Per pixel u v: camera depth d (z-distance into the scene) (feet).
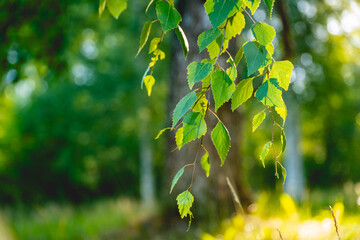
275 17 18.57
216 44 3.63
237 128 13.85
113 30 34.58
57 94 48.24
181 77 13.58
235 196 6.55
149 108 43.37
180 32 3.54
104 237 14.17
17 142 56.44
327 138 55.88
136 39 33.99
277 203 10.19
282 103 3.18
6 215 25.58
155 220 13.64
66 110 49.47
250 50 3.19
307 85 29.89
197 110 3.50
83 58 40.01
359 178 57.82
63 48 13.38
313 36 22.34
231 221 11.88
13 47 12.58
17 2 10.56
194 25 13.23
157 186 60.70
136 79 40.27
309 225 6.78
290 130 33.40
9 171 56.90
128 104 43.55
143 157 48.24
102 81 42.32
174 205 13.51
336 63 27.07
